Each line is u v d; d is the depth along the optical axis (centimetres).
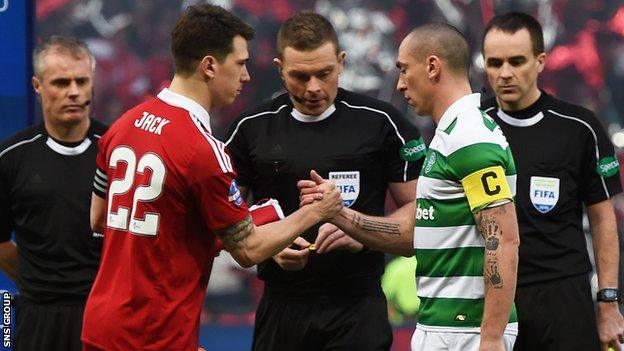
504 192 1424
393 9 3503
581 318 1797
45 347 1778
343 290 1762
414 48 1511
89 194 1772
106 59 3462
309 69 1652
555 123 1814
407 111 3450
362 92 3466
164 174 1422
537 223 1794
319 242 1695
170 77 3491
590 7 3522
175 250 1444
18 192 1770
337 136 1752
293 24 1662
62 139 1778
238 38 1470
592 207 1841
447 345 1495
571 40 3522
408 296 2980
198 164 1419
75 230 1767
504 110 1830
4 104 1850
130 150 1453
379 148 1758
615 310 1825
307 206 1513
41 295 1780
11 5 1834
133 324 1437
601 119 3506
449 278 1492
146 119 1459
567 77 3519
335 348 1766
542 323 1791
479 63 3434
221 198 1434
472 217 1467
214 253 1506
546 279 1794
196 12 1466
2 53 1841
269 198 1778
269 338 1795
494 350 1424
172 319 1441
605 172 1816
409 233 1705
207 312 3114
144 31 3488
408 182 1773
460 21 3488
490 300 1426
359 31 3481
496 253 1420
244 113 1805
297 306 1772
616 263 1830
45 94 1738
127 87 3469
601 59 3516
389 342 1788
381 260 1805
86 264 1777
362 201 1758
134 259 1439
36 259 1781
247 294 3144
